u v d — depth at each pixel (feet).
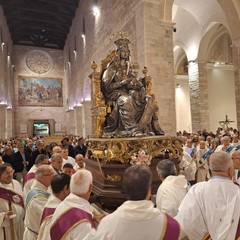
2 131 74.54
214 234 7.32
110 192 13.58
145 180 5.86
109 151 14.89
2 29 78.28
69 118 106.01
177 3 52.70
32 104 107.34
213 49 61.26
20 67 107.86
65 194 8.97
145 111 17.52
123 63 19.21
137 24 39.70
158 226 5.57
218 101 60.80
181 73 78.54
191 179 18.11
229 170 7.94
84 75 80.18
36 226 9.71
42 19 92.99
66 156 20.56
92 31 69.97
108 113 18.51
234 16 39.01
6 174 12.20
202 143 21.76
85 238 6.40
